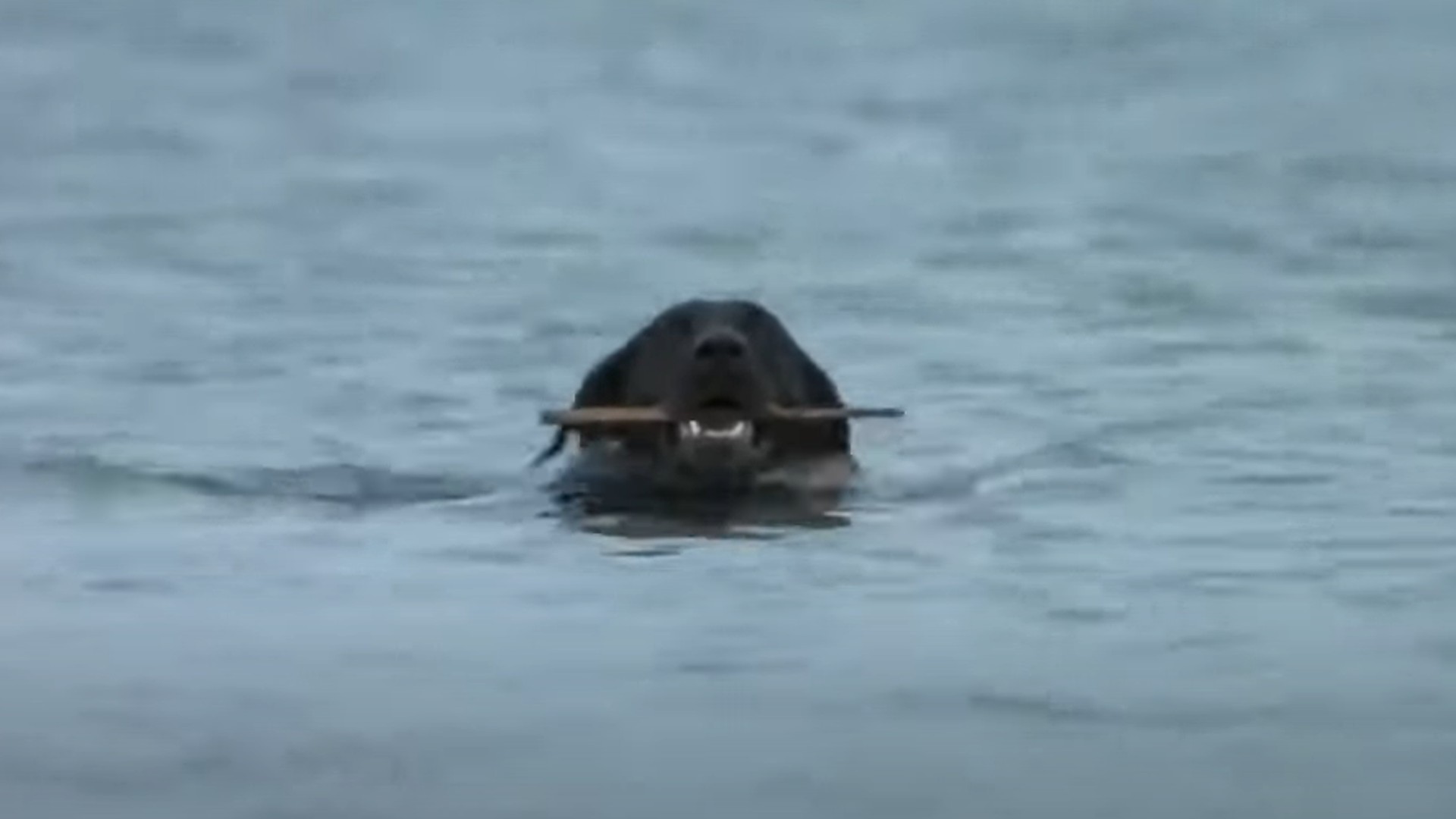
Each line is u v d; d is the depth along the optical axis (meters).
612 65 109.25
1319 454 45.97
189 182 81.00
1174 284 63.06
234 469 45.94
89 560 38.84
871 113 95.94
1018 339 57.34
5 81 104.31
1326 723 30.14
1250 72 103.94
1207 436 47.62
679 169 84.12
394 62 110.31
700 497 43.53
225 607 35.91
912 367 54.72
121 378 54.19
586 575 37.94
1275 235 69.19
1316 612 35.34
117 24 121.31
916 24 119.62
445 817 26.98
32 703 31.02
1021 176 81.19
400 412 51.41
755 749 29.30
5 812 27.11
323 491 44.28
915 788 27.94
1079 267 65.69
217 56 111.88
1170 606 35.78
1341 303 60.19
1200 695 31.36
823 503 43.06
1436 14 118.88
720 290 64.06
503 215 75.31
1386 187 76.62
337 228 73.06
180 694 31.41
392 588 37.16
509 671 32.50
